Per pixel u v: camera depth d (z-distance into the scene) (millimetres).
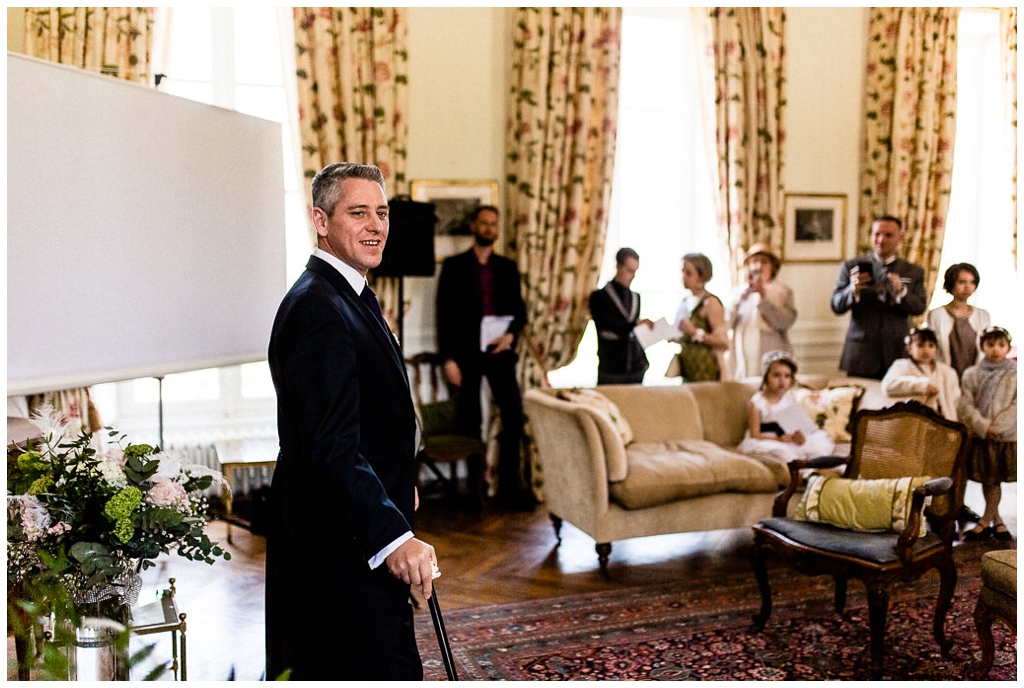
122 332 2301
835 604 3979
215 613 3930
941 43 7156
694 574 4555
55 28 5266
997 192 7863
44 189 2033
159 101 2447
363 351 2035
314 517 2021
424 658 3486
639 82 7000
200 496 2375
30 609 1548
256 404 6234
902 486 3527
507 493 6055
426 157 6258
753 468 4785
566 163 6418
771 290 6266
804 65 7141
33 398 4766
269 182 3021
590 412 4629
